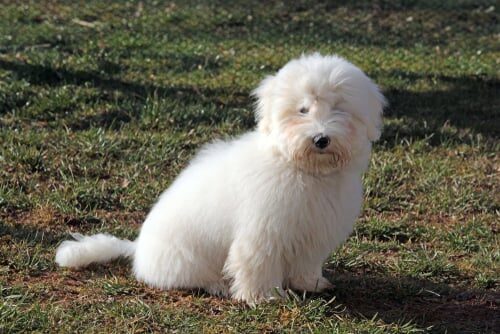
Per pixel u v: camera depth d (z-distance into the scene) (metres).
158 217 6.79
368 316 6.54
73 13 17.14
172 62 13.83
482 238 8.44
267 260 6.34
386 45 16.19
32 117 11.03
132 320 6.13
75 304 6.41
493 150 10.97
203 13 17.56
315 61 6.31
